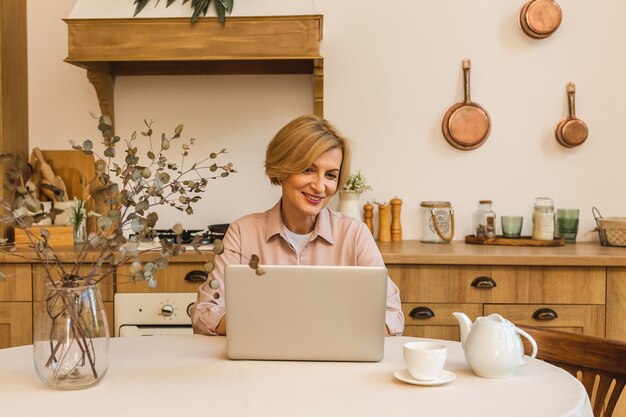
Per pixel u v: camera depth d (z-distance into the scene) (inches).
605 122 127.4
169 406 48.2
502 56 127.5
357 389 52.4
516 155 128.3
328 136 76.0
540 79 127.6
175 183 57.4
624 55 126.8
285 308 59.1
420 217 129.0
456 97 128.2
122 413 46.7
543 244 118.4
